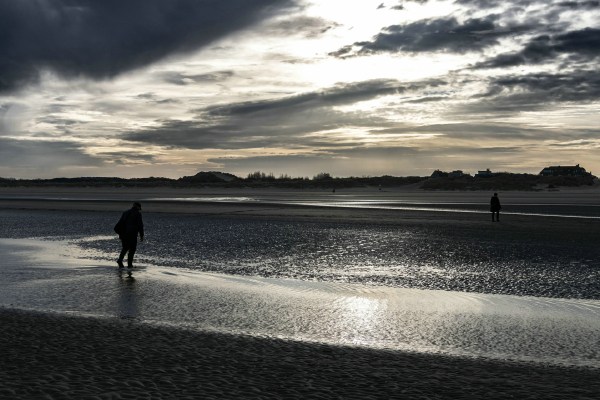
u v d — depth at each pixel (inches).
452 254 871.7
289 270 717.3
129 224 734.5
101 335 386.0
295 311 482.6
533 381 301.1
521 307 504.7
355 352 358.0
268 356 344.2
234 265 758.5
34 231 1282.0
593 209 2224.4
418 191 5954.7
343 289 589.6
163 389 275.3
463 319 456.8
